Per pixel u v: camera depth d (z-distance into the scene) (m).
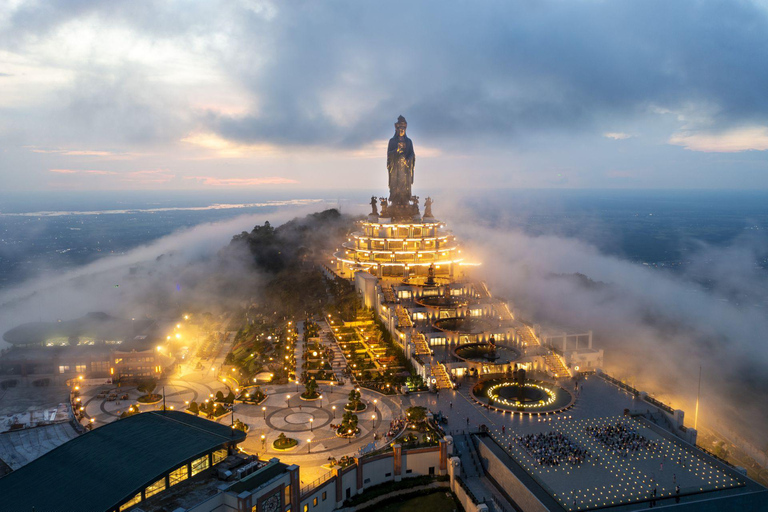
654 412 135.88
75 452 84.62
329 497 101.12
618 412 134.75
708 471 107.75
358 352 178.88
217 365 175.25
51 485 77.44
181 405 142.62
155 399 144.75
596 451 115.19
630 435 121.69
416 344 170.38
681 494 100.25
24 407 144.62
